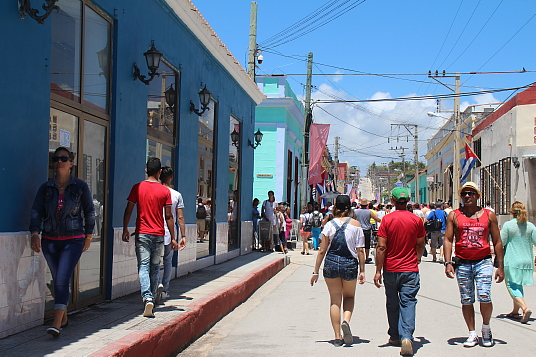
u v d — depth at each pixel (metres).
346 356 5.75
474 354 5.82
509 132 23.67
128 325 5.72
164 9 9.39
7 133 5.00
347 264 6.27
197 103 11.57
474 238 6.25
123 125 7.72
